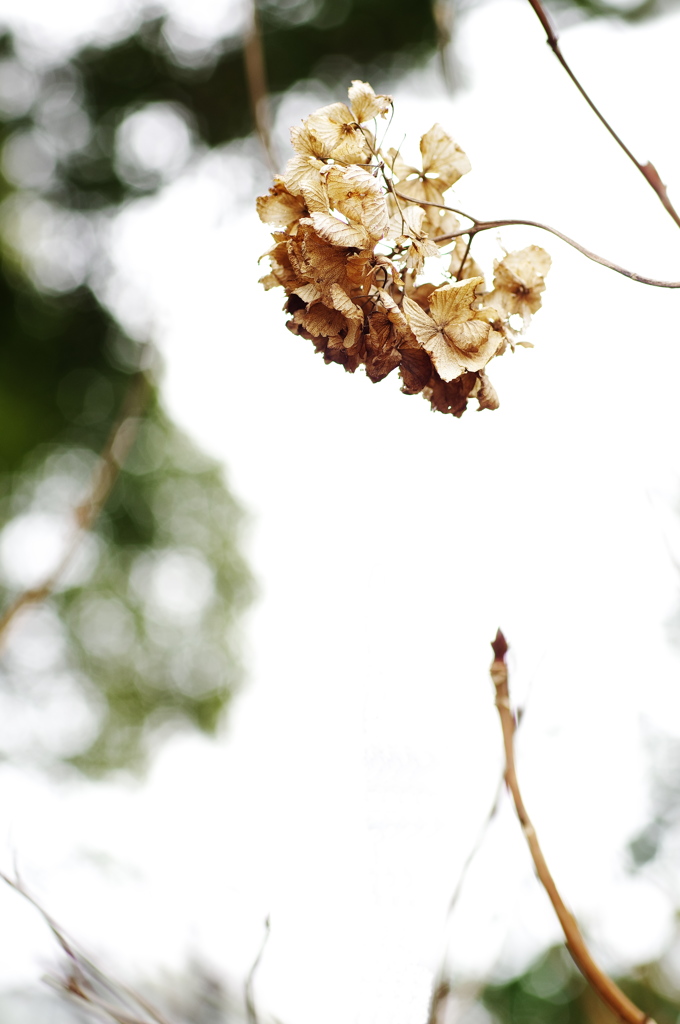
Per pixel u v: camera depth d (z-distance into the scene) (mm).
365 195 1382
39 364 7836
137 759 9242
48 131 7094
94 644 8992
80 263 7465
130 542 9055
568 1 4898
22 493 8227
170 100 6715
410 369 1394
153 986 1533
